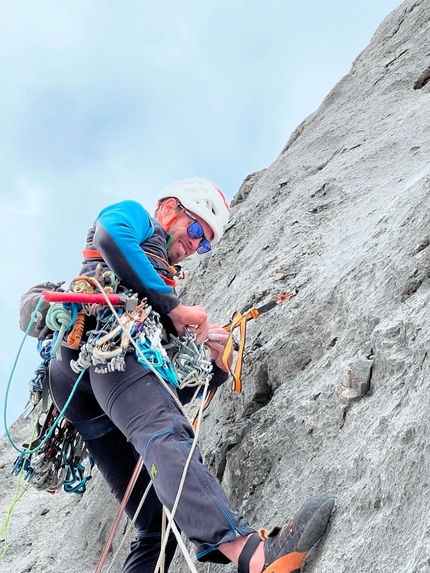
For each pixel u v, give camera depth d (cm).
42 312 290
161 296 280
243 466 323
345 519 240
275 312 395
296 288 409
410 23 796
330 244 443
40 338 295
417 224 326
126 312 270
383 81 716
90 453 309
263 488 307
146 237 295
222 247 671
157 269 292
